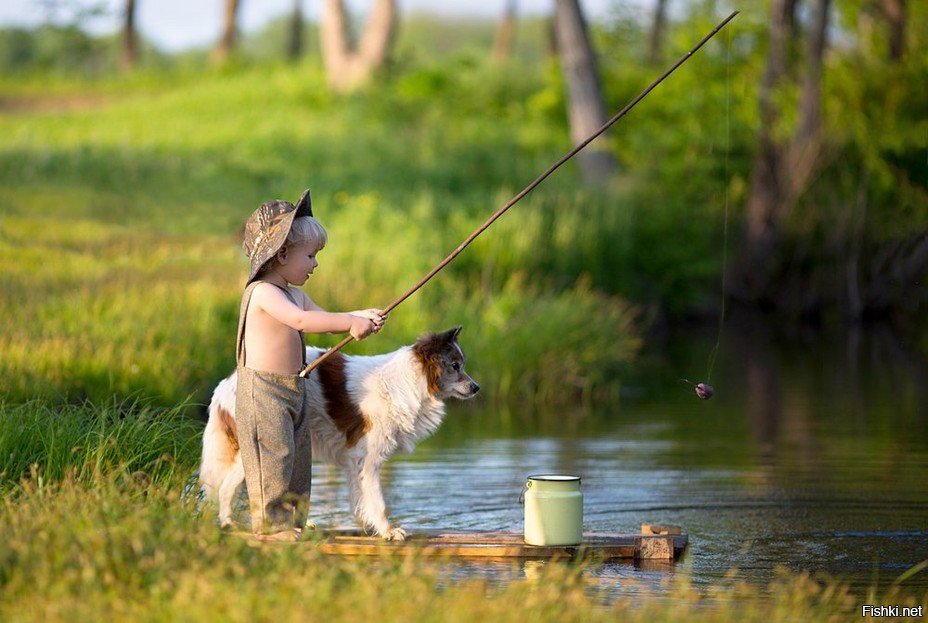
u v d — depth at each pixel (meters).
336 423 8.71
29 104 47.88
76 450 8.89
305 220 8.19
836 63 30.47
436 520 9.81
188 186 29.59
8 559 6.36
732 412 16.39
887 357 22.92
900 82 29.81
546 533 8.50
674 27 34.31
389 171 31.80
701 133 30.11
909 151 29.50
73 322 14.67
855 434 14.47
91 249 20.58
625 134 33.19
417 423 8.80
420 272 21.02
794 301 29.55
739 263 29.59
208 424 8.53
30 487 7.77
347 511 10.11
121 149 33.09
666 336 26.02
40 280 17.06
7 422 9.09
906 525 9.73
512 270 23.12
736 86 31.17
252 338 8.07
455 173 32.19
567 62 33.25
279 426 8.00
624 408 16.89
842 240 29.16
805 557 8.73
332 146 34.91
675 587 7.82
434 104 41.38
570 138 35.94
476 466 12.42
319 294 18.34
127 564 6.35
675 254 27.42
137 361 13.30
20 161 30.02
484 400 17.61
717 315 28.62
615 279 25.88
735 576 8.17
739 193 30.20
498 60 49.19
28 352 12.61
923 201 29.16
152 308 15.86
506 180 31.42
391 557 7.80
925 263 28.83
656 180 29.61
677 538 8.97
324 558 6.88
